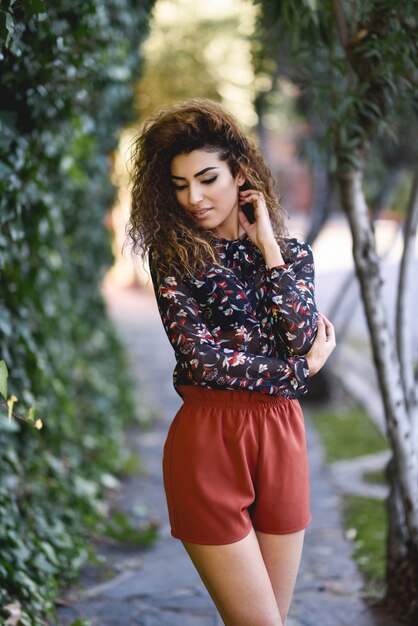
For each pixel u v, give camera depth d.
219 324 1.91
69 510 3.53
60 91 2.80
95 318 6.23
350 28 2.69
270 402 1.89
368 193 5.75
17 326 3.20
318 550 3.54
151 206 1.94
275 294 1.89
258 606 1.85
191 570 3.32
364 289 2.65
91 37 2.89
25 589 2.59
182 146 1.89
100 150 5.15
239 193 1.99
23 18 2.35
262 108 5.98
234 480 1.86
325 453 5.37
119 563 3.39
